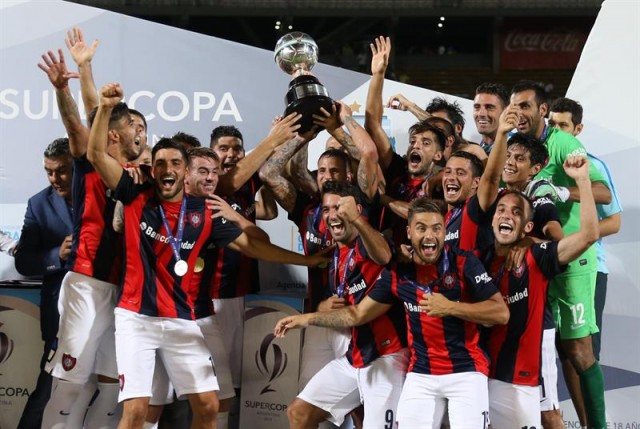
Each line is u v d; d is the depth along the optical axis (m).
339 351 6.14
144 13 18.58
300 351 6.53
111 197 5.79
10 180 7.13
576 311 6.56
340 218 5.75
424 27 21.95
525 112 6.53
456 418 5.30
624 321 7.05
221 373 6.32
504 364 5.61
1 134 7.14
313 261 6.10
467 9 19.53
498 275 5.64
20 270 6.90
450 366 5.37
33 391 6.51
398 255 5.57
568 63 21.00
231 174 6.13
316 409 5.90
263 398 6.59
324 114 6.15
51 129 7.15
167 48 7.21
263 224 7.32
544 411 5.89
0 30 7.11
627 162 7.05
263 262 7.30
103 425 6.21
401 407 5.45
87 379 5.99
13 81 7.13
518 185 6.11
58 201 6.93
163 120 7.23
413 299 5.43
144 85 7.21
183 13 18.77
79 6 7.15
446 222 5.95
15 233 7.14
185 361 5.75
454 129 6.59
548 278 5.60
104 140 5.52
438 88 20.78
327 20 21.39
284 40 6.39
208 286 6.22
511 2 19.55
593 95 7.11
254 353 6.62
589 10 19.56
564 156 6.52
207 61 7.23
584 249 5.45
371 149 6.05
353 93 7.34
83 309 5.91
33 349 6.54
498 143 5.52
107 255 5.95
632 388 7.05
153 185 5.79
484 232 5.75
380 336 5.71
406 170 6.60
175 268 5.71
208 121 7.24
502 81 20.78
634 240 7.04
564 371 6.88
